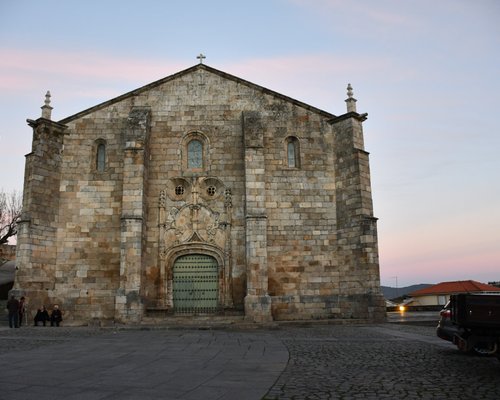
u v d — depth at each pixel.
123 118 36.09
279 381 10.72
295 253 34.41
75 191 34.56
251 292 31.12
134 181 32.56
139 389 9.84
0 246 55.91
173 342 18.72
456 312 12.80
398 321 32.22
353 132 35.19
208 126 36.28
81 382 10.57
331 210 35.25
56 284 33.03
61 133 35.19
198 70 37.28
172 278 34.12
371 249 32.84
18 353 15.52
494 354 12.35
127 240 31.44
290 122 36.62
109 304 32.78
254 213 32.38
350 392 9.59
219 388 9.94
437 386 10.19
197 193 35.12
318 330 26.06
